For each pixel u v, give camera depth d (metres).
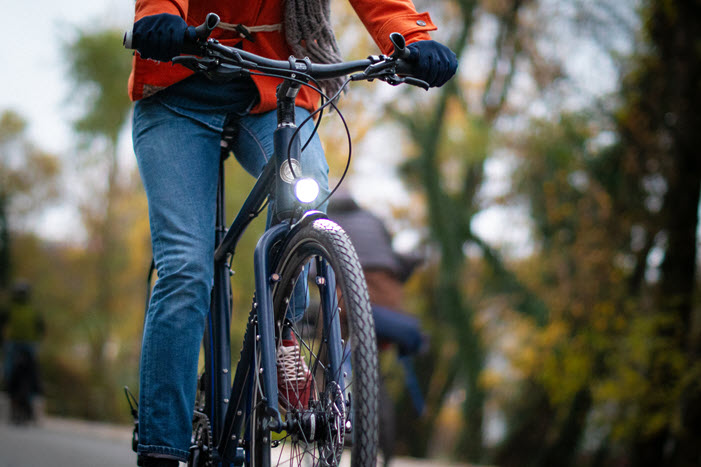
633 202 14.66
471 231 17.77
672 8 13.38
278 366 2.69
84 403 28.98
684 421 12.68
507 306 17.72
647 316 13.22
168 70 2.97
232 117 3.11
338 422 2.36
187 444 2.91
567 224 15.58
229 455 2.87
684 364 12.47
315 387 2.59
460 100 17.98
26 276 35.34
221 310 3.16
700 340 13.34
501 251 17.58
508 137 16.94
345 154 17.42
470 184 18.42
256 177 3.15
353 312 2.26
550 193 15.95
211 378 3.14
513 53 17.89
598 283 14.91
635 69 14.33
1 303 31.27
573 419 16.91
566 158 15.41
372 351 2.21
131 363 32.09
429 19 2.95
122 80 29.14
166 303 2.89
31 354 14.17
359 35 17.02
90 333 32.97
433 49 2.76
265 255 2.67
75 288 34.50
